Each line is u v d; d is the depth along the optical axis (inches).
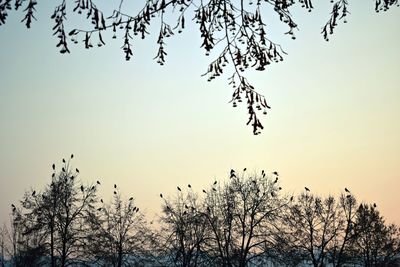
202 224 1403.8
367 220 1584.6
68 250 1393.9
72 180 1464.1
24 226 1374.3
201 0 218.7
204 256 1346.0
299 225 1555.1
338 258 1581.0
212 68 237.6
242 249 1347.2
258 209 1392.7
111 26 206.1
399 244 1617.9
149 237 1483.8
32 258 1342.3
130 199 1551.4
